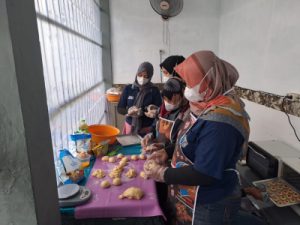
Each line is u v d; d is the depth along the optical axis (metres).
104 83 3.88
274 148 1.95
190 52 3.92
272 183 1.70
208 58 1.07
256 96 2.74
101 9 3.63
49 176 0.84
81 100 2.18
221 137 0.98
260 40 2.68
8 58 0.63
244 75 3.06
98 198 1.15
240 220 1.53
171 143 1.55
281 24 2.31
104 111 3.72
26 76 0.69
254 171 1.96
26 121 0.69
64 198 1.10
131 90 2.57
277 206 1.57
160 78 3.93
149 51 3.88
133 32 3.80
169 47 3.89
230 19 3.46
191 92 1.13
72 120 1.83
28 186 0.72
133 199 1.15
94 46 3.04
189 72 1.08
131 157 1.57
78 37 2.11
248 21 2.95
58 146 1.48
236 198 1.19
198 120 1.08
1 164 0.70
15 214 0.75
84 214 1.08
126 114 2.58
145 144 1.73
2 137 0.68
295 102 2.10
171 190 1.34
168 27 3.83
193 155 1.12
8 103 0.66
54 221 0.89
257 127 2.74
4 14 0.60
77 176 1.29
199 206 1.16
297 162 1.69
